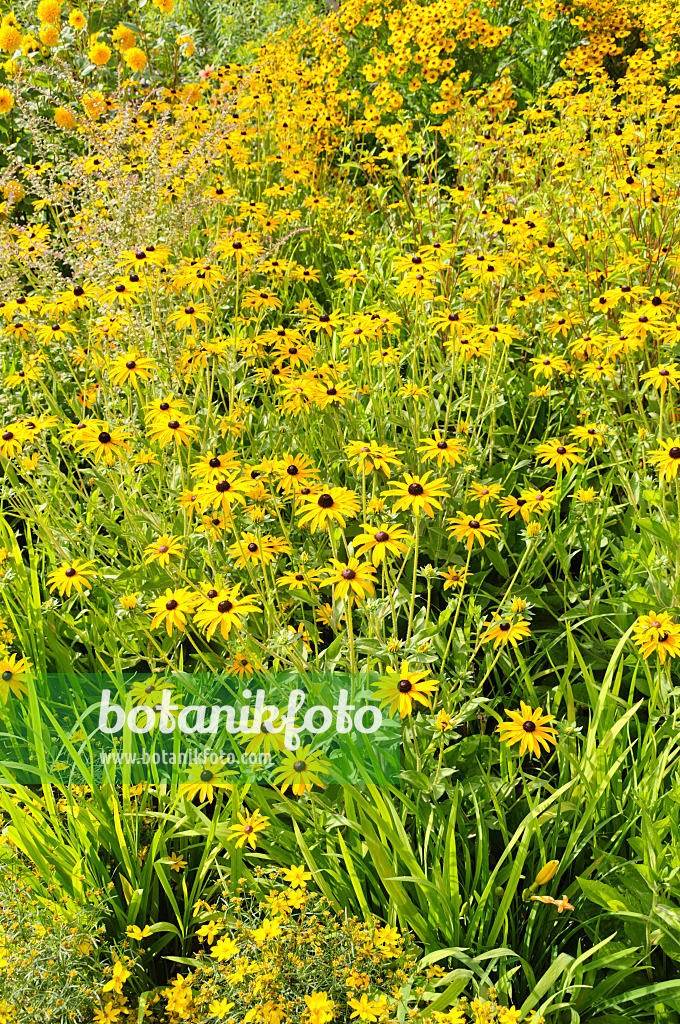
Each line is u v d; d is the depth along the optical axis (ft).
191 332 13.26
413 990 6.07
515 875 6.20
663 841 7.09
